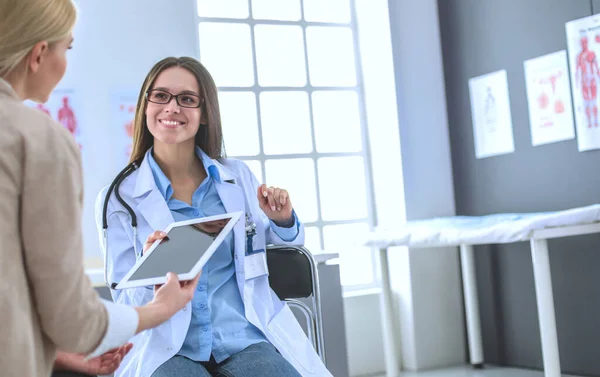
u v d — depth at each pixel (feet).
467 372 14.58
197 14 14.48
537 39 13.83
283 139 15.31
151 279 4.68
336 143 15.87
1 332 3.54
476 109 15.20
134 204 6.56
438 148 15.89
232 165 7.14
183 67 6.76
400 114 15.49
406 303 15.39
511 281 14.67
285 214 6.94
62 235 3.71
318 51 15.75
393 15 15.61
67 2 4.06
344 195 15.87
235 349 6.15
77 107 12.80
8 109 3.74
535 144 13.99
